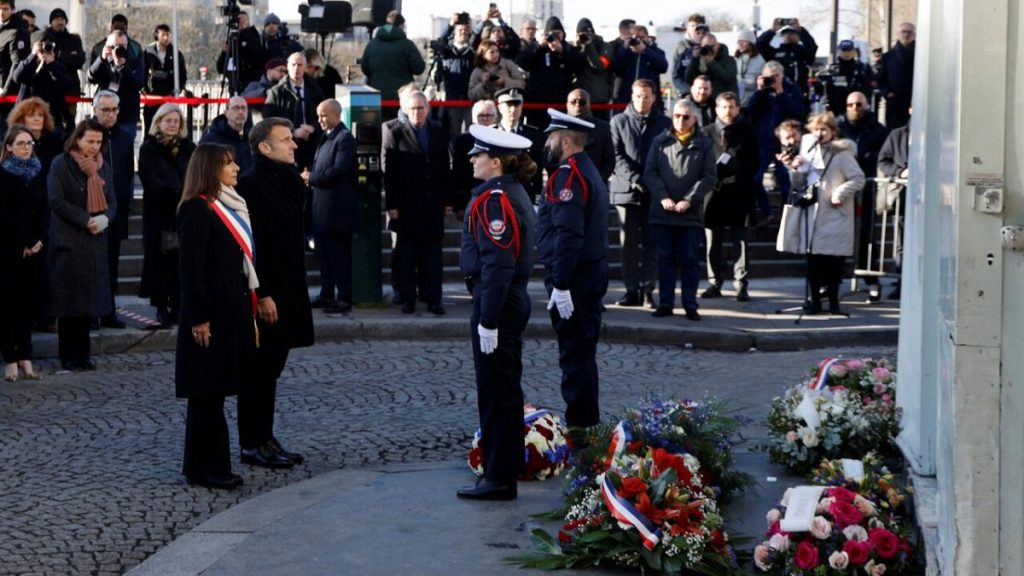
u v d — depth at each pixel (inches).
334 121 482.6
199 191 273.7
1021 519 163.3
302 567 220.4
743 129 525.7
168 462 303.7
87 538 249.0
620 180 511.8
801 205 490.3
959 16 163.6
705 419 261.1
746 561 221.3
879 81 644.7
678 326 475.8
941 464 181.0
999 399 162.7
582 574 215.0
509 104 478.0
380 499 261.0
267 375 298.2
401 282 493.4
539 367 420.8
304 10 805.9
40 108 412.8
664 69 639.8
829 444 268.8
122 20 609.3
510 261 246.1
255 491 282.4
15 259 386.9
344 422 344.5
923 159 234.7
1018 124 160.2
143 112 647.8
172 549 234.4
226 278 275.1
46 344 437.1
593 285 301.6
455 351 449.1
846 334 472.7
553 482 273.9
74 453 311.4
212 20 1232.2
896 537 204.7
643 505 215.3
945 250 177.3
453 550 228.5
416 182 482.9
